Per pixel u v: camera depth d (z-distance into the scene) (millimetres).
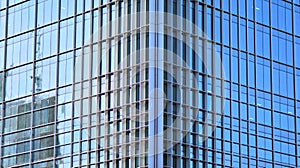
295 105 126562
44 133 120062
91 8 118125
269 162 120875
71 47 119625
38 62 123750
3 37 129250
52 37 122625
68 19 121000
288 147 124062
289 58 127562
